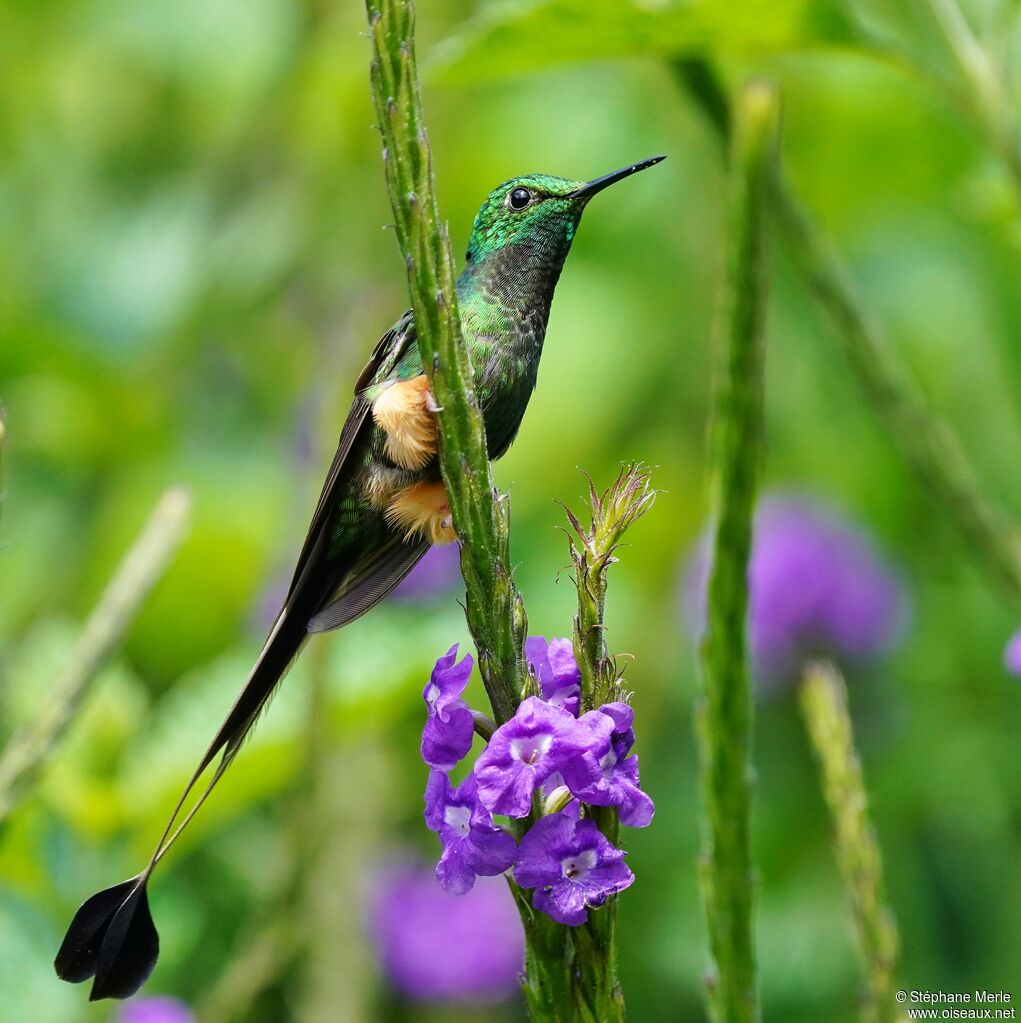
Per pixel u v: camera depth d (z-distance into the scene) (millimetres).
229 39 13383
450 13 12055
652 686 12211
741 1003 4949
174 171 13352
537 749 3850
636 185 12672
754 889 4953
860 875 5090
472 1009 11594
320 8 13133
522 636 4156
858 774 5145
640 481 4078
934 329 12617
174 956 8086
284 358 12430
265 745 7410
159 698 12039
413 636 8141
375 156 12375
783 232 6492
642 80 12570
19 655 9828
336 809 9008
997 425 12430
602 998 4184
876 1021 5082
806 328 12664
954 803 11656
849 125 12562
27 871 7113
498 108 12891
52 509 12031
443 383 4156
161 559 5715
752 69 12055
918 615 12609
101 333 12336
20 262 12828
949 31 6684
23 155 13414
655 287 12594
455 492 4152
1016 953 10922
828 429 13078
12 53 13734
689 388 12547
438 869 3922
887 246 12867
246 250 12547
